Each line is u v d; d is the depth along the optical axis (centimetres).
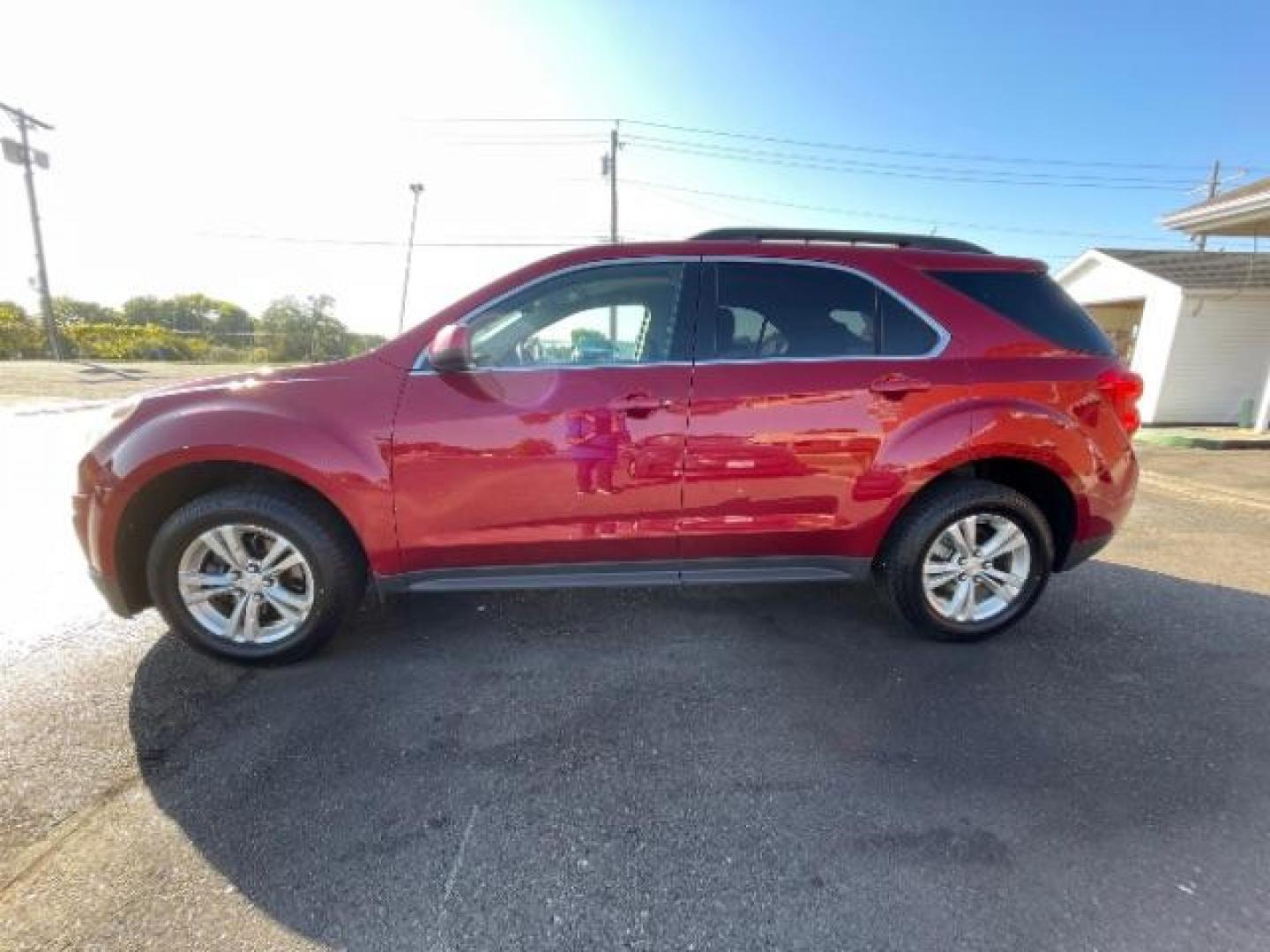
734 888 168
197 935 154
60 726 231
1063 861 178
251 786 204
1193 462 856
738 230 292
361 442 257
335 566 268
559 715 243
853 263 285
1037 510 297
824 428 275
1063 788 207
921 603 295
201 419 253
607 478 269
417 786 205
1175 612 344
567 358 275
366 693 256
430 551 269
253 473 276
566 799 200
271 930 156
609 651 292
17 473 616
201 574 269
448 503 264
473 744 226
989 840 185
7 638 295
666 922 159
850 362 277
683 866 175
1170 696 262
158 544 258
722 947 153
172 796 199
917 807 198
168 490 270
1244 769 218
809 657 289
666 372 270
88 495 255
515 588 281
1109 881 172
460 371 255
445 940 154
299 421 255
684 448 270
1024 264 299
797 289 282
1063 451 289
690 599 348
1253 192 982
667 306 279
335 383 262
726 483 274
